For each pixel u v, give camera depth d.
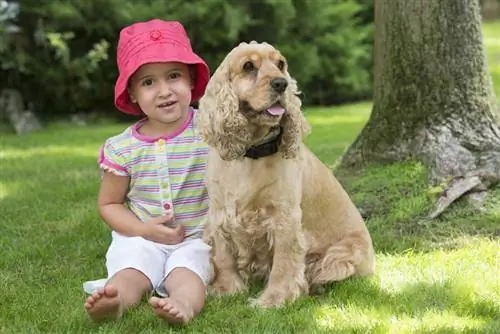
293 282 3.61
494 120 5.38
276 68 3.42
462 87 5.36
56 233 5.11
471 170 5.14
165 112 3.71
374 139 5.63
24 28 13.27
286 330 3.14
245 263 3.77
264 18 14.67
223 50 14.40
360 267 3.86
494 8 27.25
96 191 6.44
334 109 14.82
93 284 3.60
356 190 5.36
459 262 4.11
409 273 3.94
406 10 5.40
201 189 3.83
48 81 13.47
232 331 3.19
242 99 3.43
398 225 4.90
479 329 3.07
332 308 3.43
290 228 3.57
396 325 3.13
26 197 6.27
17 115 12.74
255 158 3.51
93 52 13.02
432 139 5.34
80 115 14.36
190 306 3.29
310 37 15.72
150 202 3.81
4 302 3.65
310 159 3.89
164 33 3.76
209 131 3.49
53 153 9.52
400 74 5.48
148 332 3.12
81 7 13.03
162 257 3.66
